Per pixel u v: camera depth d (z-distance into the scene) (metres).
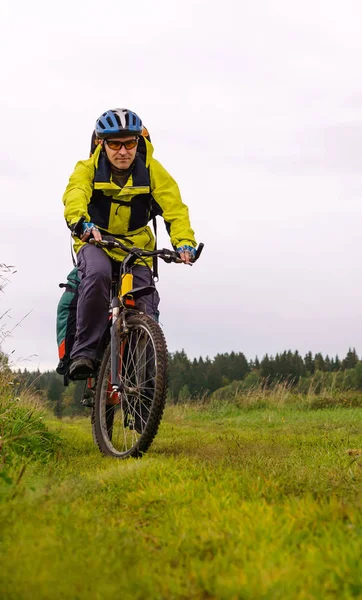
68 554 2.23
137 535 2.59
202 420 13.55
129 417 5.04
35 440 5.03
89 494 3.27
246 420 12.06
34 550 2.22
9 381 5.95
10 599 1.92
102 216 5.41
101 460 4.89
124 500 3.20
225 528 2.51
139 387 4.93
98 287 5.18
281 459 4.56
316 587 1.95
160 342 4.85
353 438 6.44
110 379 5.27
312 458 4.80
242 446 5.68
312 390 15.32
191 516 2.80
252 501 2.99
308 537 2.42
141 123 5.27
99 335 5.26
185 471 3.69
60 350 5.61
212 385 112.00
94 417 5.45
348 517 2.65
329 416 11.62
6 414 5.31
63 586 1.97
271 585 1.94
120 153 5.23
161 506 3.01
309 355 103.56
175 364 114.38
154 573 2.16
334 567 2.07
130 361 5.08
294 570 2.06
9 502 2.73
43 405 7.28
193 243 5.49
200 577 2.07
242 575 2.01
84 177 5.32
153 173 5.53
